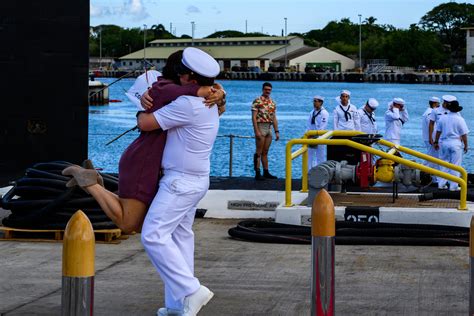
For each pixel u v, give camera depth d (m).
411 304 7.02
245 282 7.83
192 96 6.04
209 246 9.57
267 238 9.71
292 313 6.80
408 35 135.88
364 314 6.73
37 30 10.70
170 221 6.09
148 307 6.97
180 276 6.10
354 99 72.50
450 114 15.30
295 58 137.25
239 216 11.56
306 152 12.20
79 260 4.40
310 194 10.67
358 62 139.00
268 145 15.21
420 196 11.19
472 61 122.31
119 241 9.65
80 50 10.73
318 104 16.61
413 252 9.16
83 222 4.44
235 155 26.69
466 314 6.72
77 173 6.10
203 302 6.19
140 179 6.11
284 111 56.19
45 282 7.78
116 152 26.89
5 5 10.66
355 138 10.87
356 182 10.77
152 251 6.05
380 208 10.41
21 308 6.90
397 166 10.81
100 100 56.88
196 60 6.06
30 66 10.76
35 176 9.68
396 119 17.16
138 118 6.09
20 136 10.89
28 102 10.83
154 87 6.07
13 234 9.77
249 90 91.69
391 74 112.31
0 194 11.38
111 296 7.30
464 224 10.18
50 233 9.86
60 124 10.85
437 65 133.75
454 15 145.12
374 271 8.23
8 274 8.07
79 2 10.65
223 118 47.59
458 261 8.71
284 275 8.12
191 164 6.10
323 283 5.51
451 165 10.48
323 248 5.50
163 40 143.75
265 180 15.07
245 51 137.75
